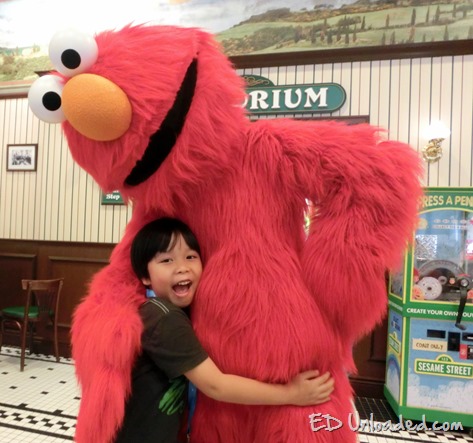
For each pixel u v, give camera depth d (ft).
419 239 7.68
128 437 2.76
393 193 2.57
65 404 8.34
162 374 2.87
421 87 9.96
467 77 9.75
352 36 10.46
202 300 2.73
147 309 2.79
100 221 12.35
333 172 2.63
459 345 7.51
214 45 2.67
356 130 2.76
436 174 9.81
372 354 9.77
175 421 2.88
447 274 7.55
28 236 12.96
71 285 12.46
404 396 7.75
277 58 10.71
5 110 13.28
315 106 10.43
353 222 2.56
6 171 13.20
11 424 7.38
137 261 2.89
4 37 13.14
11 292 12.98
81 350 2.77
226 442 2.85
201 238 2.88
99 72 2.31
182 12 11.59
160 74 2.32
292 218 2.89
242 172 2.76
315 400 2.66
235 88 2.61
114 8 12.18
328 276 2.58
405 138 10.01
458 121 9.76
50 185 12.78
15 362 11.14
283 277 2.64
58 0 12.71
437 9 10.02
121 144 2.38
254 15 11.07
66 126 2.56
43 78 2.47
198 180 2.62
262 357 2.57
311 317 2.61
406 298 7.70
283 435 2.66
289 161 2.71
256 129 2.83
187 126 2.41
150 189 2.62
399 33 10.20
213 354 2.70
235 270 2.65
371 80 10.23
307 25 10.75
